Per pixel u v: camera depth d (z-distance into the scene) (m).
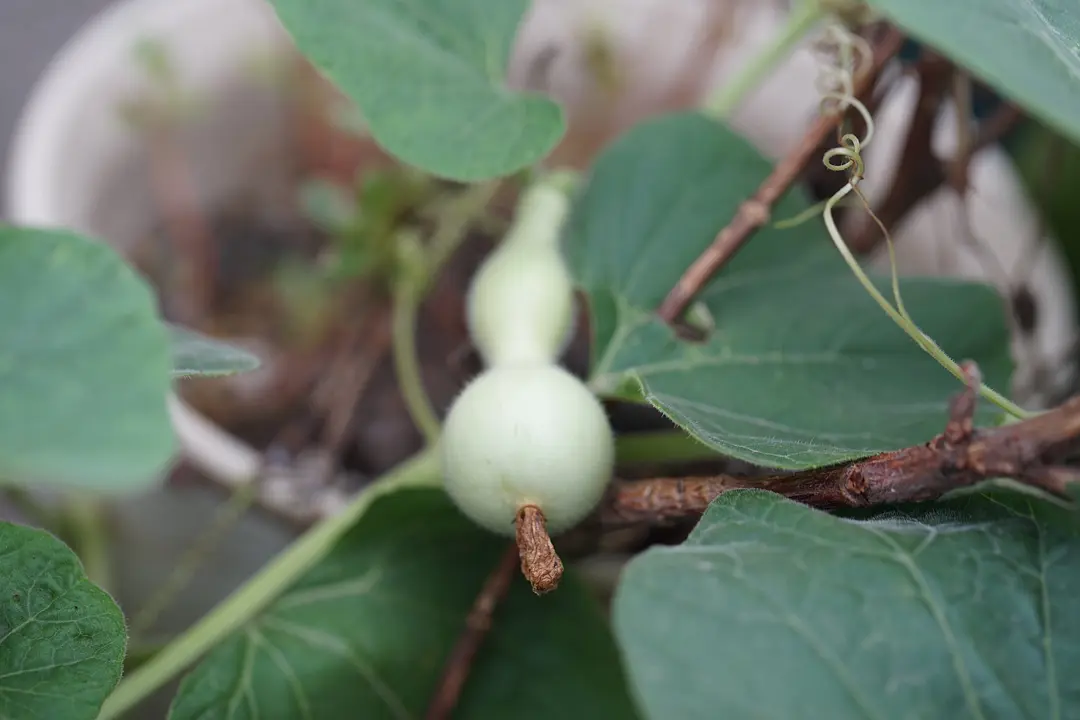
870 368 0.38
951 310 0.39
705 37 0.51
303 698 0.38
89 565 0.48
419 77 0.37
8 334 0.28
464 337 0.52
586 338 0.49
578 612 0.39
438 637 0.39
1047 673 0.30
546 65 0.50
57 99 0.47
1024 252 0.47
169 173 0.51
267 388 0.51
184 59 0.50
